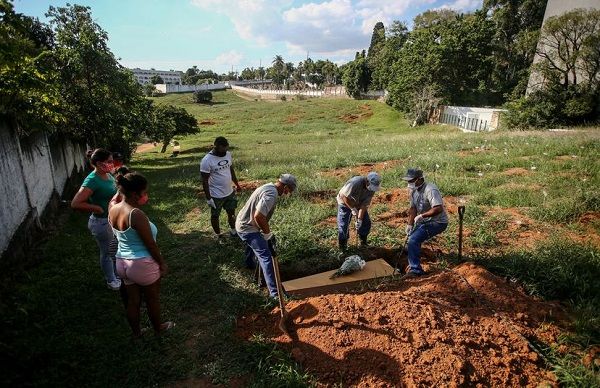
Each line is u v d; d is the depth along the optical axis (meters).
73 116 15.37
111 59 17.16
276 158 16.16
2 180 6.45
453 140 17.72
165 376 3.73
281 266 6.00
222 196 6.65
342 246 6.35
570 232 6.54
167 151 31.08
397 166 12.14
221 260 6.13
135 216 3.71
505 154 12.57
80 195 4.71
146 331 4.36
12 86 7.41
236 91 98.19
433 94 38.72
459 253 5.59
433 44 39.19
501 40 50.03
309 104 61.81
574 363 3.63
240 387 3.60
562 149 12.38
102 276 5.61
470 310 4.30
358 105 55.78
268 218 4.87
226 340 4.22
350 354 3.76
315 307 4.38
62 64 15.55
